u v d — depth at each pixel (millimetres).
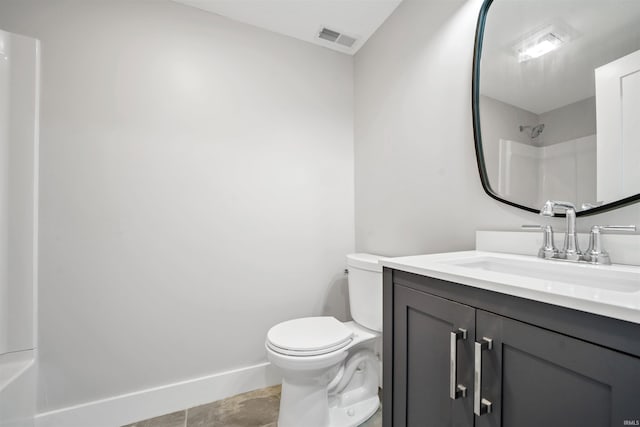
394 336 958
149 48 1531
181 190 1583
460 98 1305
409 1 1590
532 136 1036
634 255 773
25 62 1265
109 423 1385
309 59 1952
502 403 625
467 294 708
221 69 1694
